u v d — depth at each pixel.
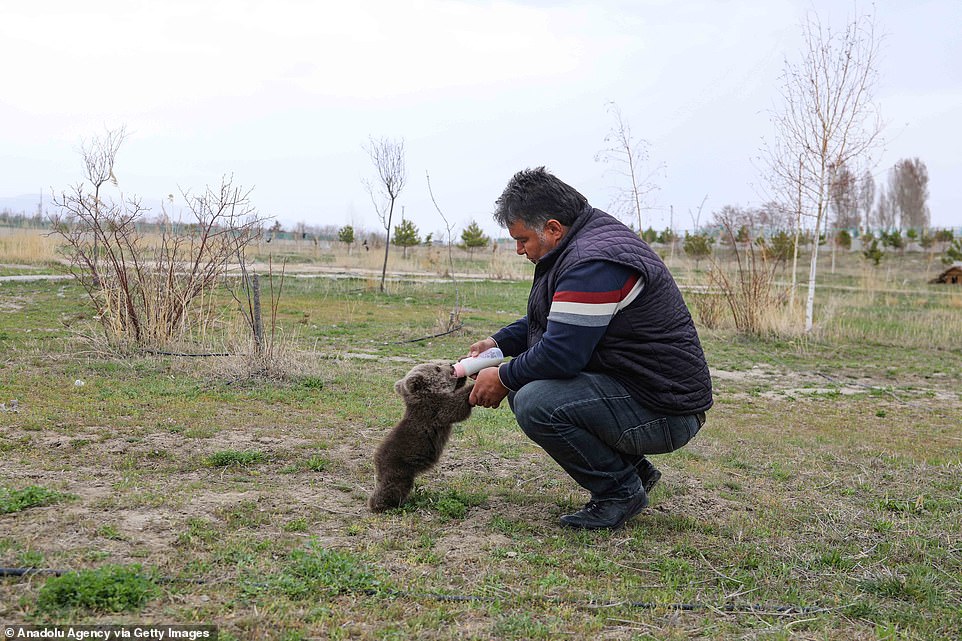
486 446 6.26
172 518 4.18
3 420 6.17
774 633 3.30
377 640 3.02
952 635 3.39
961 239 48.06
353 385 8.67
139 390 7.70
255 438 6.16
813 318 18.05
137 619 3.01
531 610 3.40
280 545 3.88
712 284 16.81
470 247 38.00
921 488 5.71
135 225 11.30
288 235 44.72
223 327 11.44
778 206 17.61
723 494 5.37
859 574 4.07
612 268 4.03
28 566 3.41
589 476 4.39
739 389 10.23
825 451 6.79
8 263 23.61
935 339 15.34
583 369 4.26
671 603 3.54
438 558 3.89
